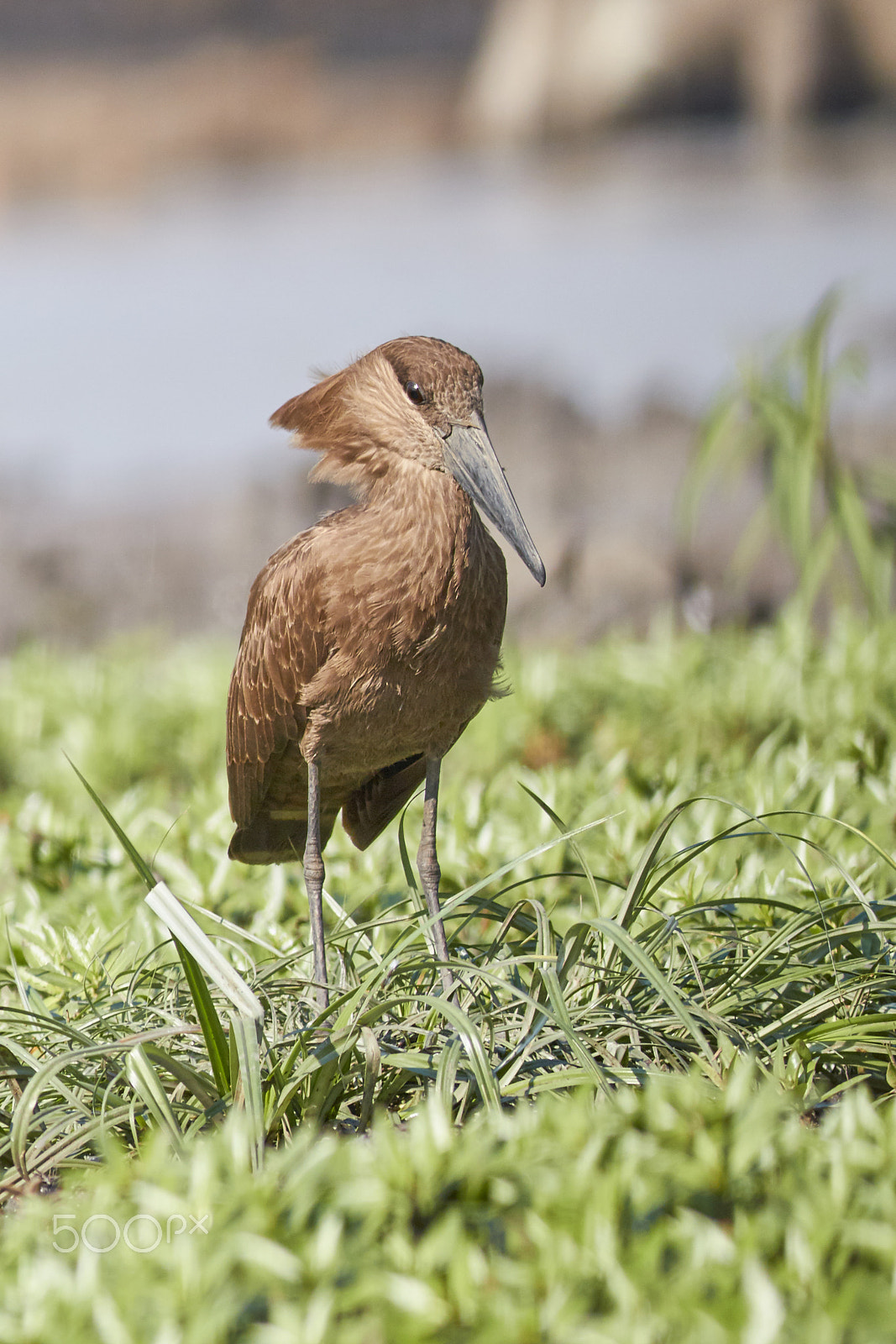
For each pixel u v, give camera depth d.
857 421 27.11
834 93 62.97
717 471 19.23
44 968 7.96
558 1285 4.55
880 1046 6.66
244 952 7.65
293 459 27.72
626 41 64.06
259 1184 5.04
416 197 56.12
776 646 13.95
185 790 13.24
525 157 64.31
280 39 78.81
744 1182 5.09
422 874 7.96
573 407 28.08
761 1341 4.27
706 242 43.16
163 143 66.81
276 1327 4.43
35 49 78.81
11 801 12.53
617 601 18.42
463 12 80.38
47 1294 4.66
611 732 12.77
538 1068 6.59
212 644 19.52
